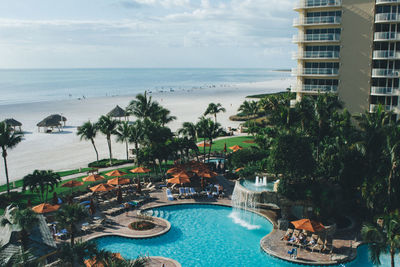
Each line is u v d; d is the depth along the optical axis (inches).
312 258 1040.2
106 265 723.4
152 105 2409.0
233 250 1112.8
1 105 5300.2
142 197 1526.8
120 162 2138.3
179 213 1408.7
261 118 3526.1
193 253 1093.1
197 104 5290.4
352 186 1314.0
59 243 1123.3
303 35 2190.0
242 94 7111.2
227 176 1840.6
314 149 1513.3
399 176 1149.1
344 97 2122.3
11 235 948.0
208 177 1696.6
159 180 1811.0
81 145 2719.0
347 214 1358.3
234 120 3816.4
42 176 1359.5
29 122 3786.9
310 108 1521.9
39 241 964.6
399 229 837.2
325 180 1371.8
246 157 1774.1
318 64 2206.0
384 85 2012.8
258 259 1058.7
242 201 1414.9
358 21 2026.3
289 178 1294.3
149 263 1013.8
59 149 2583.7
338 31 2105.1
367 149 1285.7
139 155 1828.2
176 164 1856.5
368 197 1213.1
